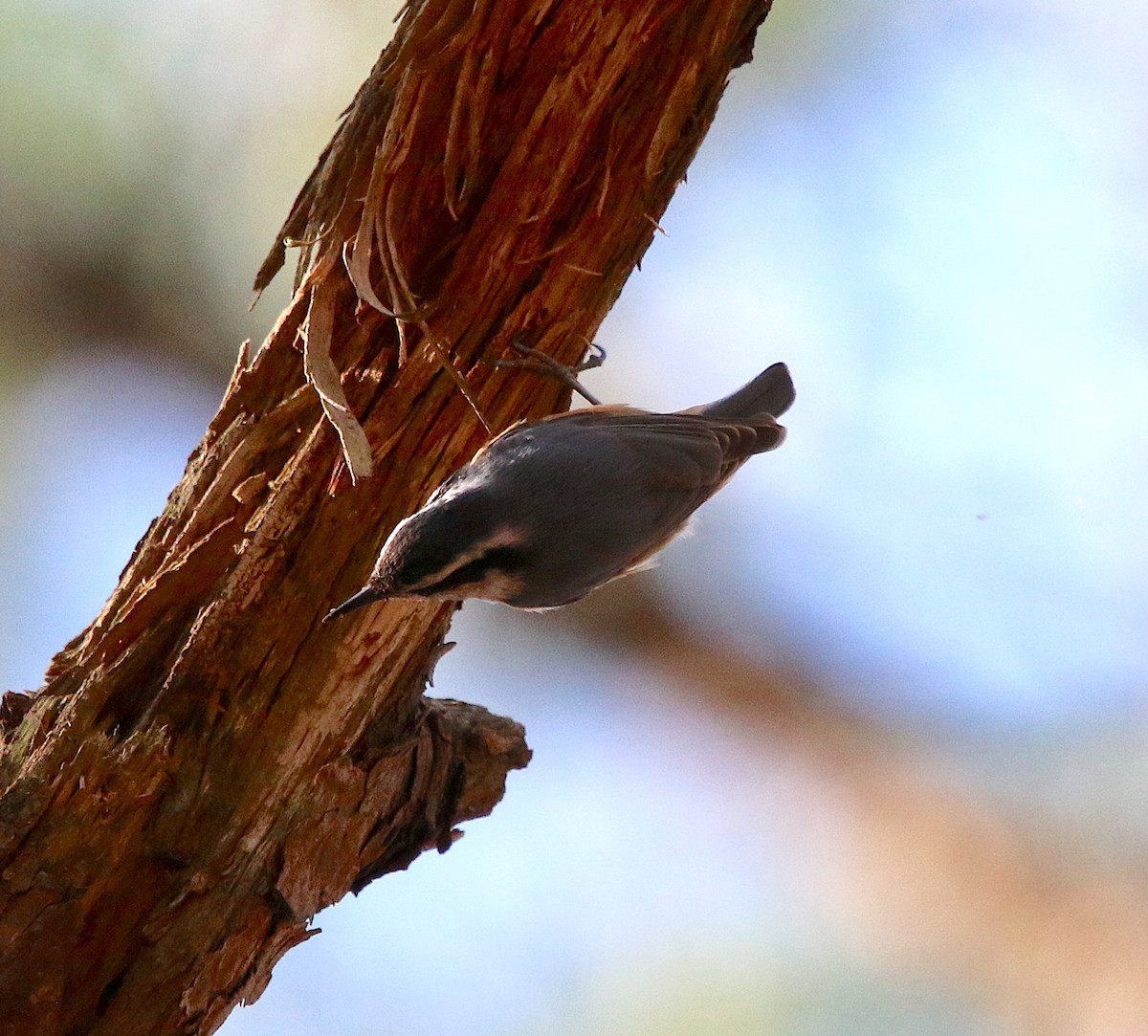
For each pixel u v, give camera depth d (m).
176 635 5.44
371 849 5.45
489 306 5.45
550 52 5.43
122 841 5.43
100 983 5.43
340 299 5.44
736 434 5.52
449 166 5.43
